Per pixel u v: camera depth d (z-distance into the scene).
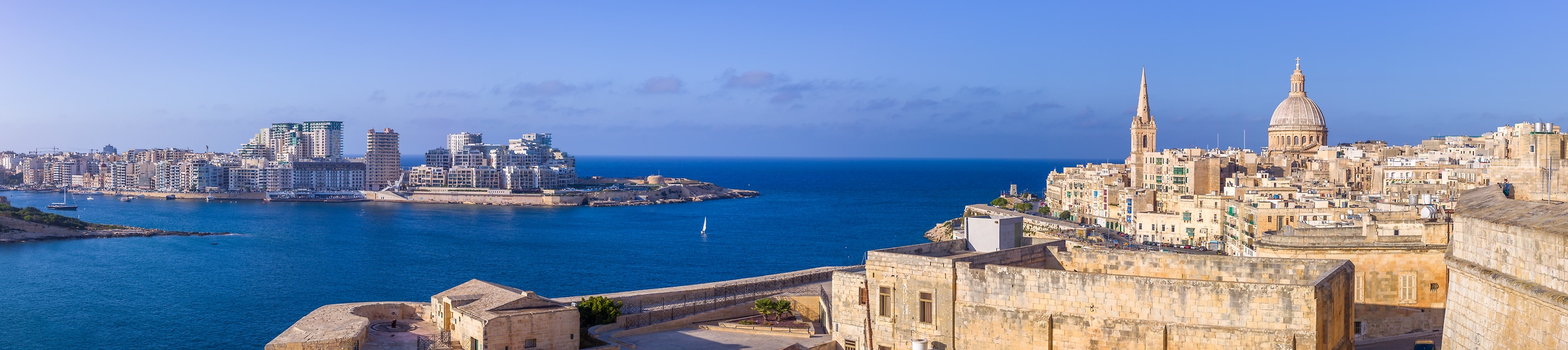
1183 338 48.84
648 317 116.50
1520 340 41.19
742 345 101.56
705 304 125.88
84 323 166.75
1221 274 56.75
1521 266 41.19
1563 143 71.75
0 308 181.12
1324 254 75.19
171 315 174.62
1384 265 73.56
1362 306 73.88
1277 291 46.91
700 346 101.81
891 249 64.19
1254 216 155.62
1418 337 70.94
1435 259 72.31
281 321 170.25
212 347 148.12
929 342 57.72
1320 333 46.66
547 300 95.62
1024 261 61.66
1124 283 50.28
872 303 61.25
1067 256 62.16
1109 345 50.59
